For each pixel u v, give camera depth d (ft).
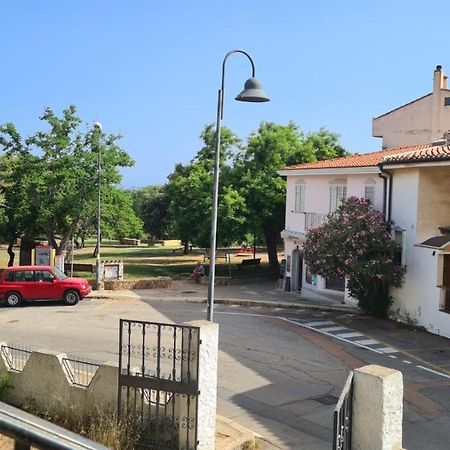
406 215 74.02
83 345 59.67
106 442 29.14
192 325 29.07
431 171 71.56
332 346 60.64
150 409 30.60
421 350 59.62
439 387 46.98
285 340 63.05
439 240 68.03
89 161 108.27
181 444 29.30
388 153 95.25
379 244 73.26
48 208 108.58
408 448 34.58
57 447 4.98
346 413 20.06
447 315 65.62
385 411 20.18
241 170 127.65
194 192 124.47
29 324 71.51
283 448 33.32
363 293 78.13
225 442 31.99
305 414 39.58
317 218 96.53
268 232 131.03
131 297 93.15
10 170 108.99
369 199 82.94
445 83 116.98
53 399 35.83
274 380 47.62
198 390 28.84
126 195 119.03
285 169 106.01
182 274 129.29
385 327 71.00
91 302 89.51
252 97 43.39
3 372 38.65
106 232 114.83
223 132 133.39
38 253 101.81
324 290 94.43
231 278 114.52
